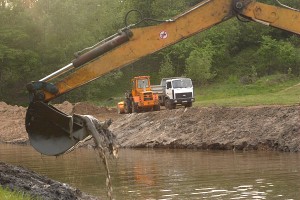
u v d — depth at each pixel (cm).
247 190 1727
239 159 2547
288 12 1271
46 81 1229
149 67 7906
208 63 6838
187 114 3503
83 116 1177
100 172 2353
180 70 7562
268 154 2675
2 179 1438
